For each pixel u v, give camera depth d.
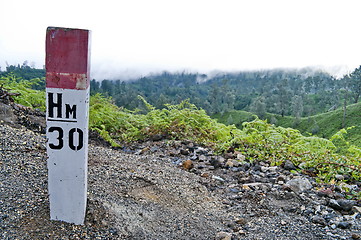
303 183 4.59
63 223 2.96
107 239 2.89
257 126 7.04
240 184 4.79
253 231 3.51
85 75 2.77
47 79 2.77
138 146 6.81
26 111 6.63
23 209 3.02
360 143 45.72
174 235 3.23
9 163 3.91
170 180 4.55
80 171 2.93
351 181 5.14
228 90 113.25
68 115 2.84
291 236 3.39
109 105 8.88
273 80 144.62
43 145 4.76
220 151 6.27
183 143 6.73
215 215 3.84
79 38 2.71
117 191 3.87
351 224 3.59
